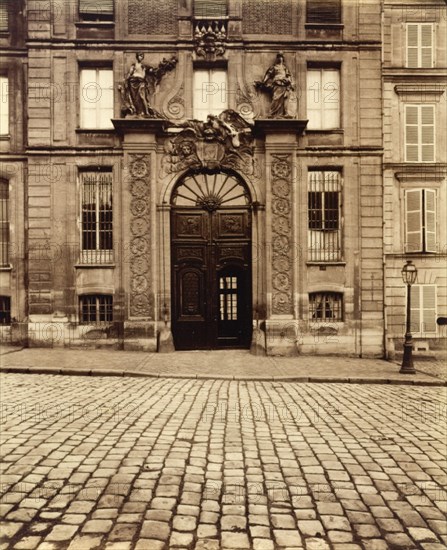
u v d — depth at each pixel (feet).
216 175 48.03
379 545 11.55
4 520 12.50
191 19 46.85
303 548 11.36
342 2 45.98
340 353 44.68
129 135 46.29
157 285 47.01
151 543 11.44
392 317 45.11
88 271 45.98
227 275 48.32
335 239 46.26
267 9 46.98
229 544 11.48
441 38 45.55
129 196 46.70
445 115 45.52
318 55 46.16
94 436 20.02
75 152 46.09
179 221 48.19
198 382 33.63
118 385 31.60
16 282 44.42
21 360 38.24
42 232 45.19
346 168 46.03
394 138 45.62
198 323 47.88
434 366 40.16
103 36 46.42
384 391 31.19
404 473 16.14
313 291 45.88
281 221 46.03
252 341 45.60
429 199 45.37
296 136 46.11
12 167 45.70
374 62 45.91
